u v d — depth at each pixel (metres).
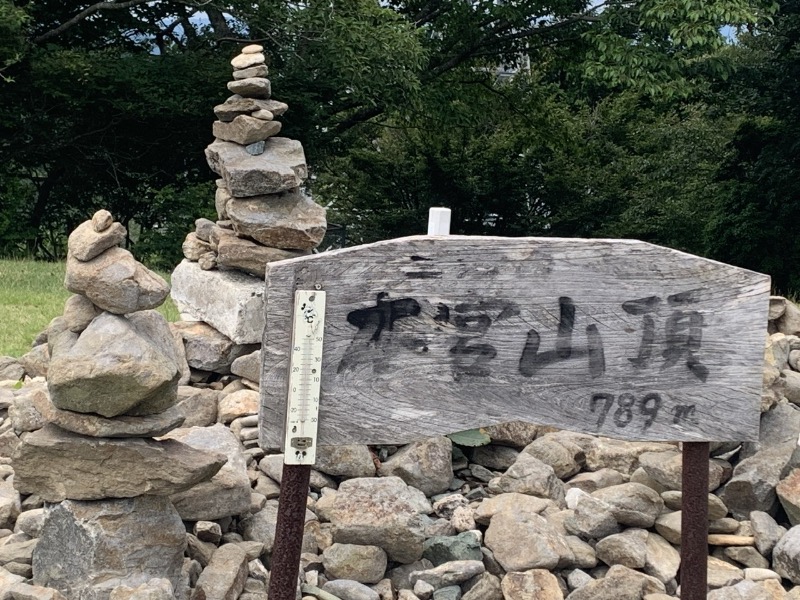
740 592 3.61
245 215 5.16
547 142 22.98
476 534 3.81
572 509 4.05
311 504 3.99
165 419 3.14
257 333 5.03
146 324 3.27
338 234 21.06
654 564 3.70
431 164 23.16
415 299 2.54
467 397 2.61
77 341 3.08
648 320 2.73
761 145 21.45
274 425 2.46
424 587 3.53
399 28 15.44
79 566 3.07
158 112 16.17
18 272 11.02
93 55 16.75
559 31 20.17
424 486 4.26
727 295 2.77
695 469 2.86
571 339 2.68
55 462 3.08
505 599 3.52
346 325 2.49
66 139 17.28
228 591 3.24
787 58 20.20
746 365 2.81
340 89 17.08
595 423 2.72
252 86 5.39
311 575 3.54
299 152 5.47
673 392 2.77
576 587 3.64
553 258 2.65
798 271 21.31
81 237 3.17
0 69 14.45
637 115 24.89
